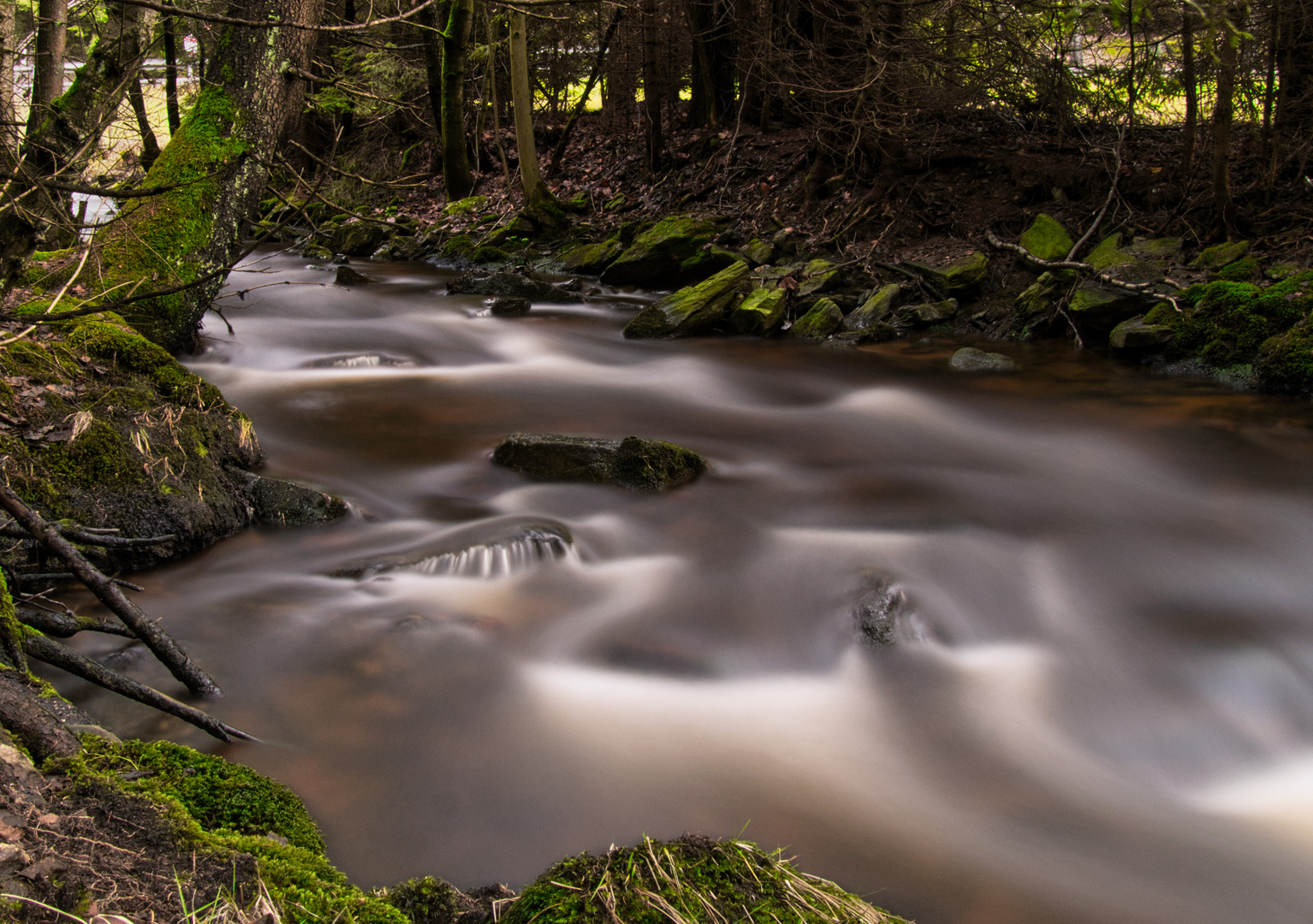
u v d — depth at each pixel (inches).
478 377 384.2
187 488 212.7
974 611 195.5
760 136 655.1
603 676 167.3
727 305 472.4
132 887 74.9
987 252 474.0
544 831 126.6
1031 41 494.3
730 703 161.0
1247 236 412.2
